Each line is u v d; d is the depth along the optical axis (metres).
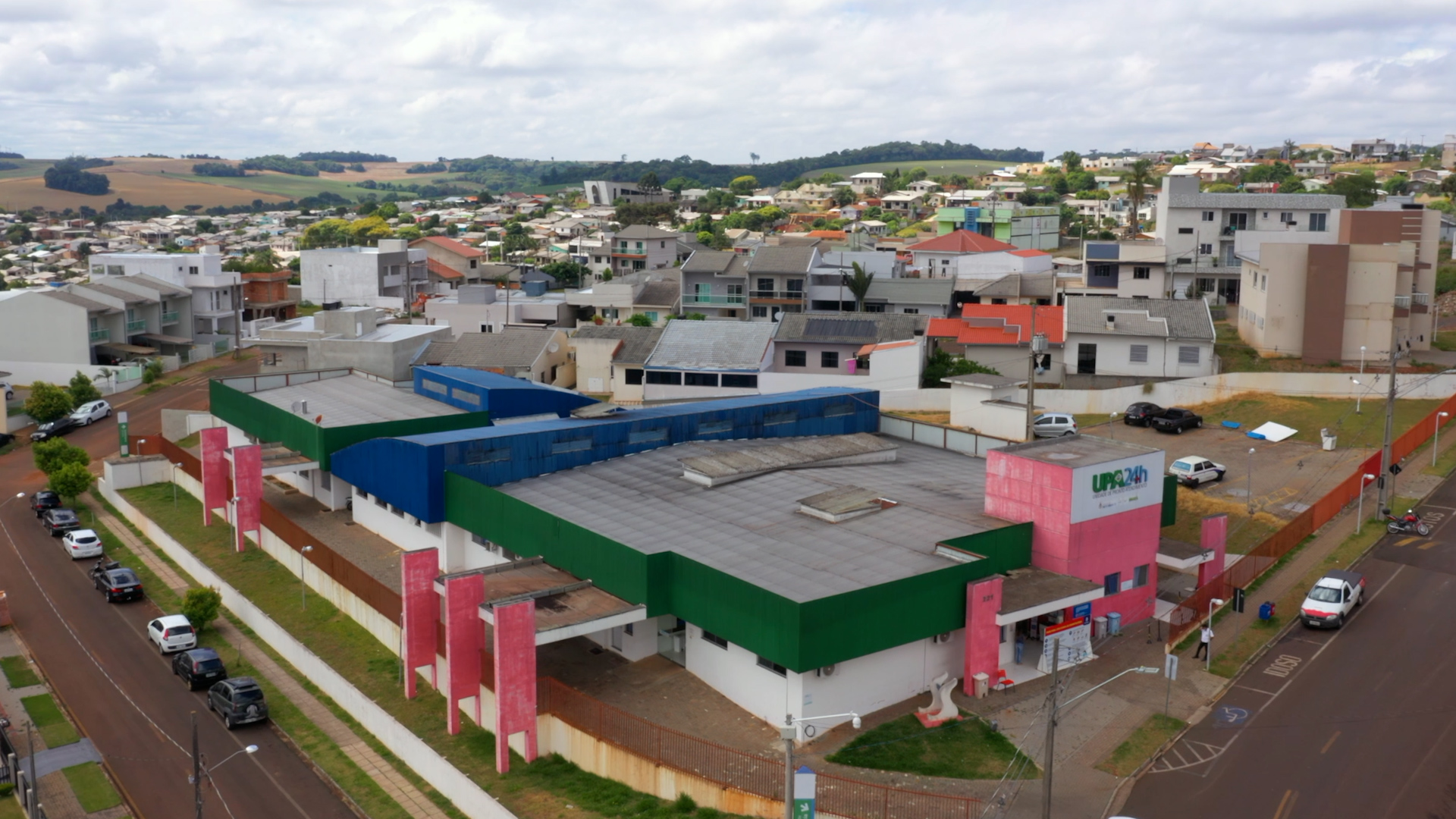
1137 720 38.72
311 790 40.81
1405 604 47.22
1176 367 83.06
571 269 169.75
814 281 118.00
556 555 46.72
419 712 44.09
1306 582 49.94
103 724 45.81
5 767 41.50
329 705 47.38
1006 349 86.38
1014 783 34.81
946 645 41.19
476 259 174.38
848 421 64.69
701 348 92.44
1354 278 80.00
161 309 119.31
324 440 62.66
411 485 54.78
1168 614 47.41
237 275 131.38
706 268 118.62
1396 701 39.34
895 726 38.16
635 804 35.88
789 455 55.53
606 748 37.62
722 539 44.59
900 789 33.25
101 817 38.91
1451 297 110.44
